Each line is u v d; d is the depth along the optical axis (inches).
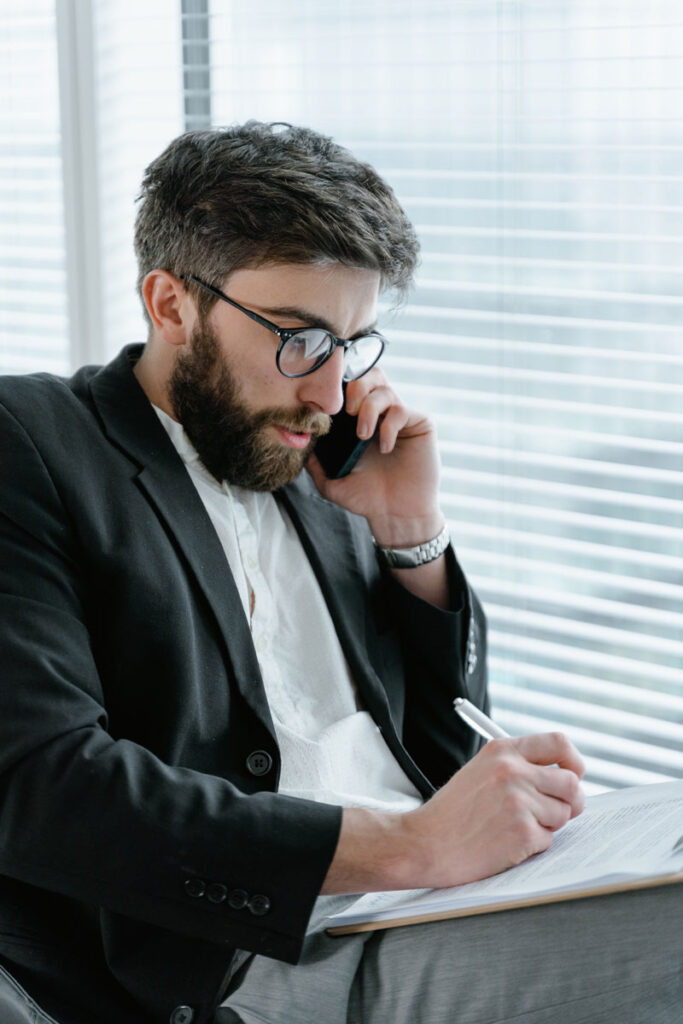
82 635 48.0
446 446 81.4
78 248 91.5
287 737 53.6
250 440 54.4
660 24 69.6
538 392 77.7
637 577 76.4
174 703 49.1
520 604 80.7
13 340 98.7
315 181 51.9
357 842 44.0
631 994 42.2
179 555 51.4
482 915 44.4
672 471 74.2
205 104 86.1
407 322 81.2
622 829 45.4
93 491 50.7
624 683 77.7
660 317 73.1
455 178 77.5
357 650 57.6
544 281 76.1
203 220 52.9
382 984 45.1
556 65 72.8
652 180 71.5
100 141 89.0
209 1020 46.8
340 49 79.6
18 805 44.1
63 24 87.7
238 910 43.1
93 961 48.4
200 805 44.0
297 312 52.2
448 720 61.6
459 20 75.3
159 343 56.4
